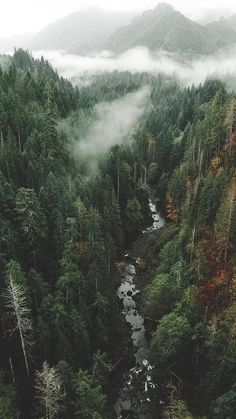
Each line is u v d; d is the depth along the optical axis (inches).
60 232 2632.9
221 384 1914.4
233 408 1696.6
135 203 4190.5
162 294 2662.4
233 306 2190.0
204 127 4111.7
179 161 4864.7
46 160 3447.3
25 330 1977.1
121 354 2546.8
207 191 3006.9
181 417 1939.0
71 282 2386.8
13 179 3105.3
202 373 2129.7
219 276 2507.4
